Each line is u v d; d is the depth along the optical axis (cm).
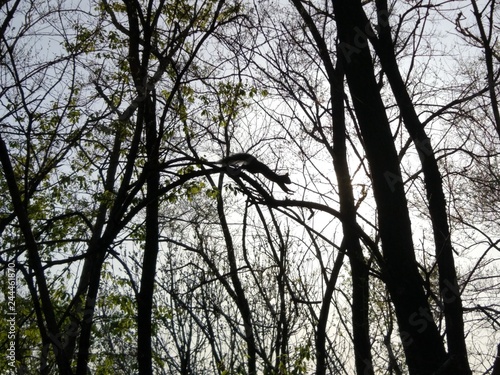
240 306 1154
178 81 933
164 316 1283
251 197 786
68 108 1142
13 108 1052
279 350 1056
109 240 862
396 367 811
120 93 1161
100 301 1399
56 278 1395
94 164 1258
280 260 1026
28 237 862
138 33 1077
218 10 966
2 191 1386
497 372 620
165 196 1229
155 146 909
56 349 877
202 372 1296
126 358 1540
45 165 1206
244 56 1064
